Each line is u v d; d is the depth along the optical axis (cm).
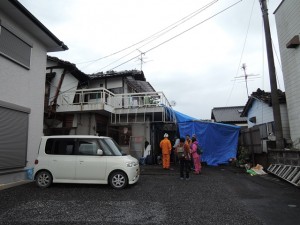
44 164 895
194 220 534
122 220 536
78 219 543
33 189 860
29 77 1072
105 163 875
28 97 1058
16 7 912
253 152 1416
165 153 1438
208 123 1630
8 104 923
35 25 1034
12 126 949
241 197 741
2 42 922
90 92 1688
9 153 927
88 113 1686
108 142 921
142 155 1738
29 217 556
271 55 1230
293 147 1167
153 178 1095
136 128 1791
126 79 1964
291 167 993
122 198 729
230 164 1563
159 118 1839
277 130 1189
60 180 883
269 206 641
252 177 1117
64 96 1700
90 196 755
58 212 592
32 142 1072
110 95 1764
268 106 1596
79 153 897
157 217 554
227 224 511
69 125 1697
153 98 1725
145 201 693
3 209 618
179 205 652
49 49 1266
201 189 857
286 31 1243
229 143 1633
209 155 1612
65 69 1695
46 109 1585
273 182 984
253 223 515
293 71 1191
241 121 3102
